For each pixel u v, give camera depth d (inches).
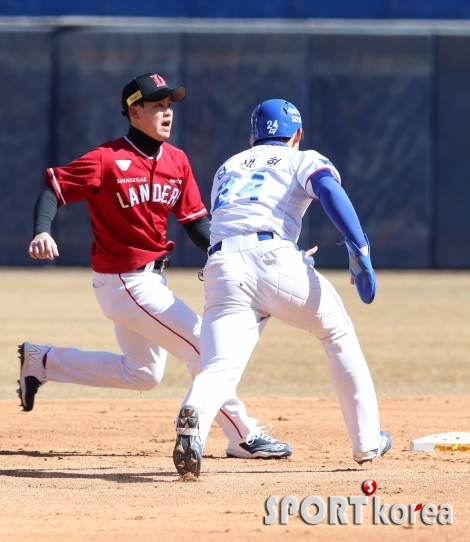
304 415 1096.2
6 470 775.1
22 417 1067.3
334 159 3319.4
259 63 3302.2
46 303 2436.0
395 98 3307.1
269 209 706.2
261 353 1692.9
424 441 879.7
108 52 3277.6
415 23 3496.6
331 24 3486.7
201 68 3292.3
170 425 1023.6
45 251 751.7
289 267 695.1
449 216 3329.2
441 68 3304.6
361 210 3324.3
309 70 3304.6
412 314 2289.6
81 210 3319.4
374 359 1606.8
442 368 1515.7
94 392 1312.7
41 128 3280.0
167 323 823.7
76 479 731.4
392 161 3309.5
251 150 741.9
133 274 829.2
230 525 575.5
